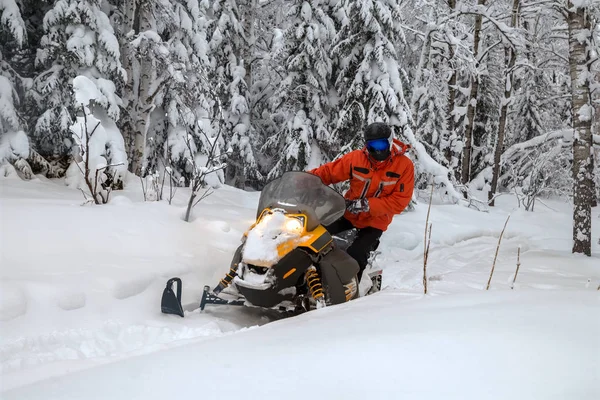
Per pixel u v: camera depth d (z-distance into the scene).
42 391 1.82
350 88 11.71
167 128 12.34
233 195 10.69
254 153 18.45
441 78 16.62
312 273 4.10
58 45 9.06
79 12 9.09
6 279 3.84
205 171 6.53
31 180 8.48
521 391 1.60
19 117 8.88
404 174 4.79
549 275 5.65
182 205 8.02
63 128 8.96
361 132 11.60
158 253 5.11
